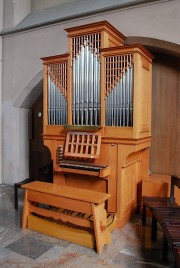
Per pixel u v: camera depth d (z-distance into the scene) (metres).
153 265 2.26
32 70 4.52
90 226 2.57
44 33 4.33
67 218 2.70
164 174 3.84
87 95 3.15
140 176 3.61
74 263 2.29
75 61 3.20
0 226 3.05
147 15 3.38
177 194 3.23
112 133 3.01
